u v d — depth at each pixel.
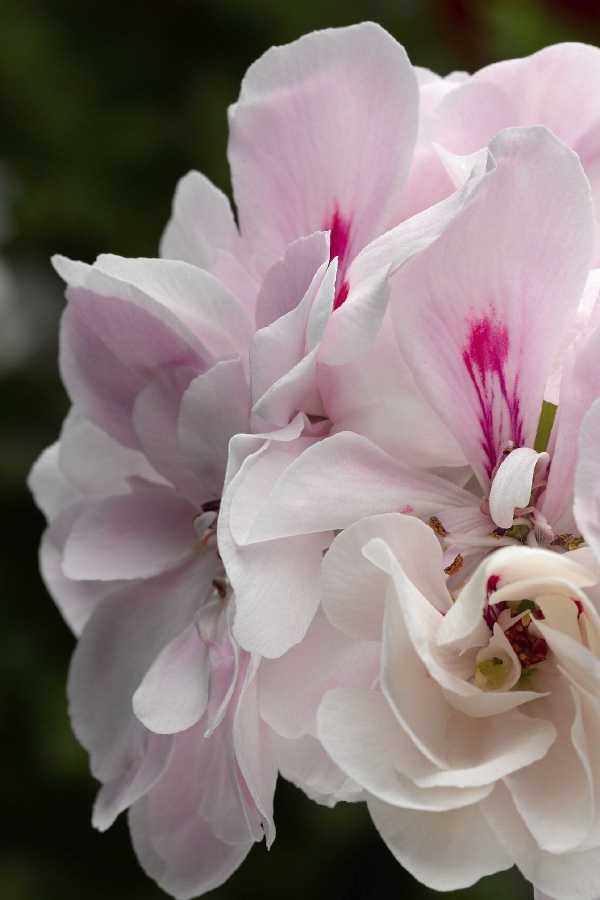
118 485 0.24
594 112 0.22
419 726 0.19
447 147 0.21
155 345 0.21
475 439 0.20
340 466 0.20
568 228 0.20
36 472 0.25
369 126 0.21
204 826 0.22
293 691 0.20
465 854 0.19
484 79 0.22
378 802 0.19
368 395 0.20
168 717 0.21
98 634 0.22
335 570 0.19
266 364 0.20
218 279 0.22
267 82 0.21
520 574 0.19
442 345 0.20
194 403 0.21
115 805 0.22
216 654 0.21
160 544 0.22
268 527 0.20
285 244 0.22
